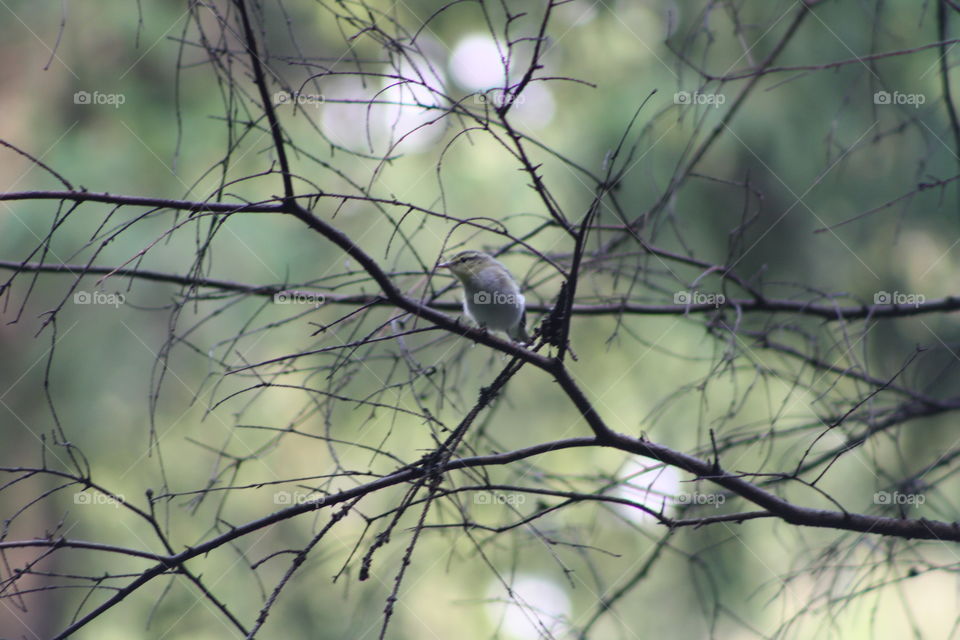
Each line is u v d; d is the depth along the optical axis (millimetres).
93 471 13453
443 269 8422
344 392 11312
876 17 7625
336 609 11070
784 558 10719
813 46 11047
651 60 11938
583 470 12961
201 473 13281
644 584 11430
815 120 11273
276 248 12461
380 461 11469
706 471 6160
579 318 12914
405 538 9773
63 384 13438
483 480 6059
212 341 12883
